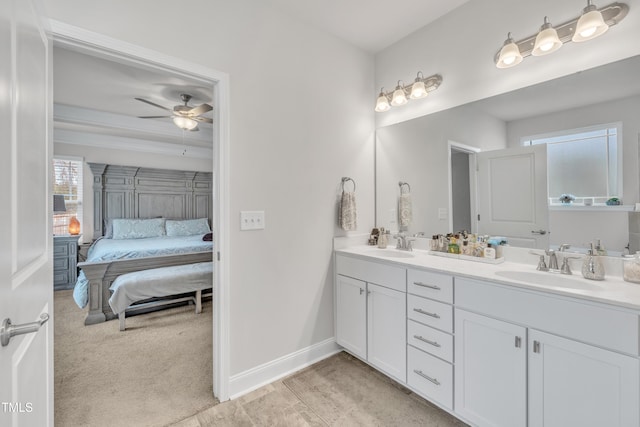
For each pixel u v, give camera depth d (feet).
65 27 4.26
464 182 6.78
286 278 6.84
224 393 5.88
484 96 6.38
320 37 7.42
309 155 7.23
